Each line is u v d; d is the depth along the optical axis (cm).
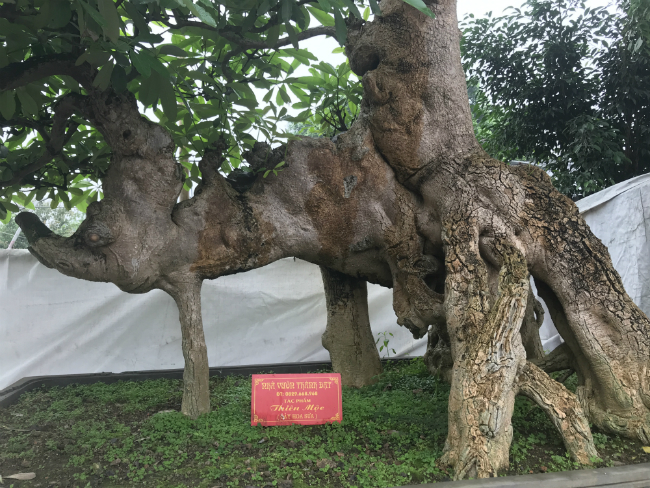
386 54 384
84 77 306
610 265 358
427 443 311
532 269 369
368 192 396
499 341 283
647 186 527
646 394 327
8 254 510
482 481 236
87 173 444
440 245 396
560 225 358
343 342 480
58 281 527
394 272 406
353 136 397
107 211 323
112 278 337
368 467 271
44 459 285
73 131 395
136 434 324
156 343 553
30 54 326
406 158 388
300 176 385
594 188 707
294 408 332
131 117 324
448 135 383
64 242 323
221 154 378
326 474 263
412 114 379
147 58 230
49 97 365
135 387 454
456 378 298
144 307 549
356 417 348
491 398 277
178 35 371
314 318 594
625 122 762
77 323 530
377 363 486
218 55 354
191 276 365
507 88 814
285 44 346
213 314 568
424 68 377
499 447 277
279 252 395
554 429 338
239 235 371
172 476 261
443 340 483
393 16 386
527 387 306
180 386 458
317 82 407
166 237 347
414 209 400
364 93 409
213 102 377
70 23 281
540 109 796
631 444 323
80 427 335
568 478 245
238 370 515
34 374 510
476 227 348
